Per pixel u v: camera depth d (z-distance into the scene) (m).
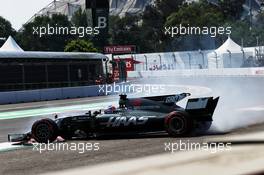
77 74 151.38
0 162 30.31
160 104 39.78
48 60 142.12
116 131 39.44
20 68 133.12
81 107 89.06
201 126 40.03
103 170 7.62
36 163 29.22
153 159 8.36
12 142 41.09
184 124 37.62
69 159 30.19
